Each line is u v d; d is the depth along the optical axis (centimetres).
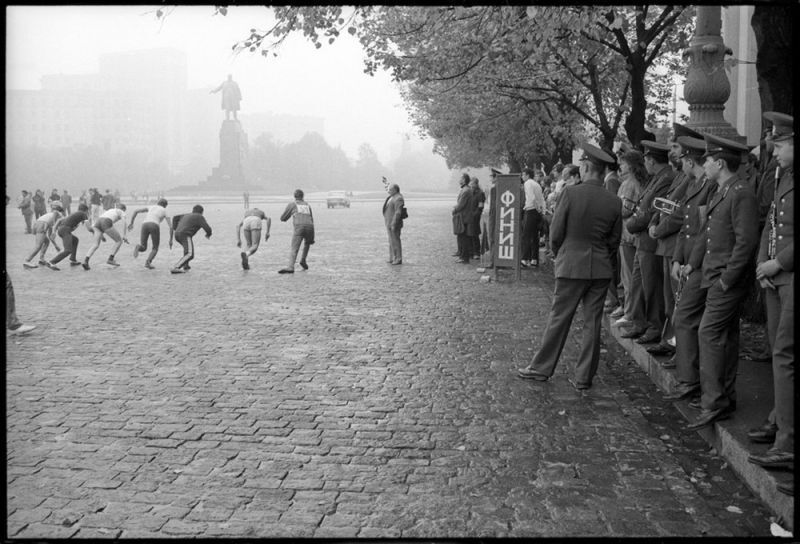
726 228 602
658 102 2078
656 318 854
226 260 1969
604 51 1574
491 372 800
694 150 682
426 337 971
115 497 487
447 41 1428
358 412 661
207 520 454
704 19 996
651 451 570
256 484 508
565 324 758
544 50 1318
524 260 1775
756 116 1919
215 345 923
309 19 920
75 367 816
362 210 5703
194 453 564
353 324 1055
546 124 2270
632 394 736
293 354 877
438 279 1550
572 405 685
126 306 1215
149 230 1791
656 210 820
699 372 670
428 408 674
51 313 1149
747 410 613
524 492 497
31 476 519
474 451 570
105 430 612
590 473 528
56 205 1834
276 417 647
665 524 451
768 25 856
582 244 741
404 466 540
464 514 464
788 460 486
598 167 754
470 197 1844
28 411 660
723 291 590
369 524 450
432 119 2697
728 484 520
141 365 824
